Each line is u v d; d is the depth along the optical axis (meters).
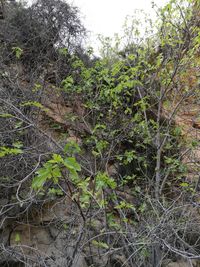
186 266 4.31
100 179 3.01
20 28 6.32
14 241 4.12
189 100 5.94
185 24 4.88
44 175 2.12
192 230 4.07
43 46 6.18
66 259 3.70
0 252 3.74
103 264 3.96
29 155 3.86
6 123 4.11
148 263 4.00
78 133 5.40
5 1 6.88
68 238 3.80
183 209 4.07
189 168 5.25
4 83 4.75
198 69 5.44
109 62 6.34
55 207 4.43
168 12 4.98
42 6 6.68
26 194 3.99
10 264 3.75
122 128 5.24
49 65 6.07
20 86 4.82
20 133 4.10
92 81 5.56
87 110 5.78
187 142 5.42
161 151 5.29
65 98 5.85
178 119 5.87
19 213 3.95
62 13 6.78
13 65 5.64
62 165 2.31
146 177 5.08
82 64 5.90
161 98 5.31
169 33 5.16
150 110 5.64
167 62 5.27
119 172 5.21
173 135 5.57
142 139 5.60
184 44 5.07
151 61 5.82
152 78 5.40
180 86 5.51
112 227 4.04
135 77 5.47
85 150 5.01
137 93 5.75
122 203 3.77
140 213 4.41
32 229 4.30
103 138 5.05
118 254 4.05
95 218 4.00
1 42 5.94
